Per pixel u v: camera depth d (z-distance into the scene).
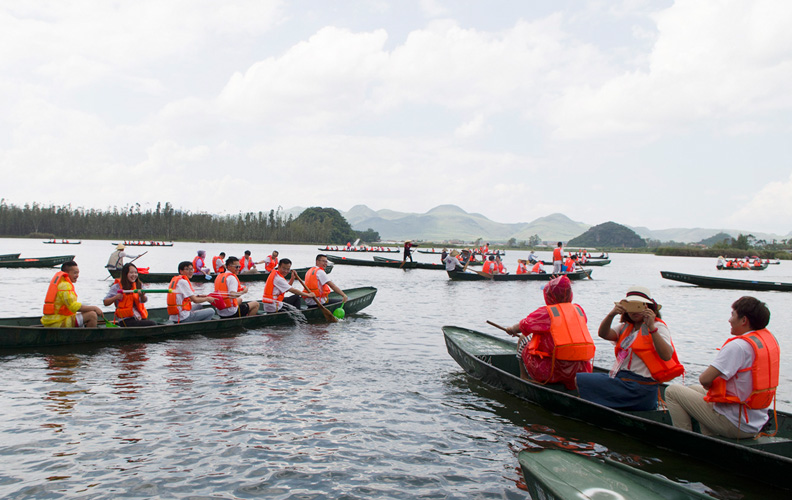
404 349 10.02
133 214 147.25
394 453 5.23
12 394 6.66
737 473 4.81
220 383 7.40
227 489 4.40
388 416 6.28
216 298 11.61
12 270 28.20
